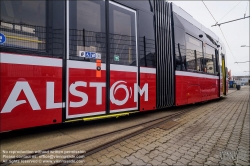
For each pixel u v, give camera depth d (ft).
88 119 12.43
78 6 12.32
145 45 17.01
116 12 14.67
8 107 9.21
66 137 11.05
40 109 10.31
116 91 14.30
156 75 17.90
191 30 24.77
